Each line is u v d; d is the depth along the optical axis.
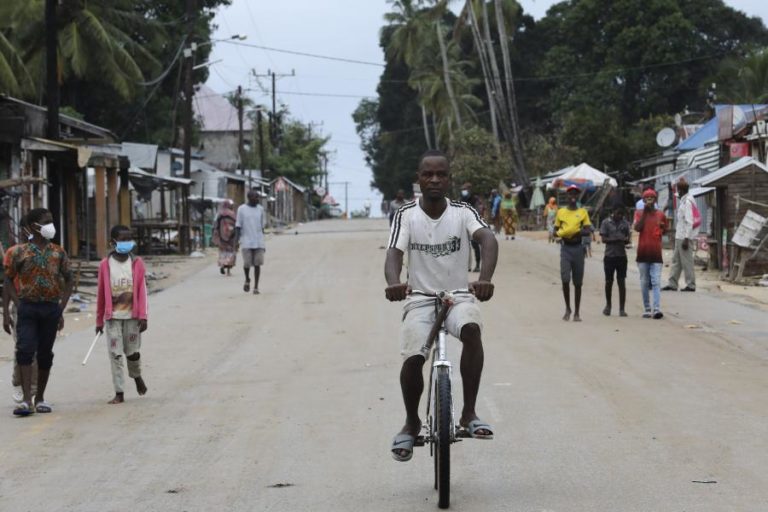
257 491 7.21
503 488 7.13
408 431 6.95
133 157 43.78
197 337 15.41
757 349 13.21
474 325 6.79
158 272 28.23
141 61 49.16
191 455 8.30
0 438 9.09
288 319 17.23
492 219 47.03
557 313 17.25
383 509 6.72
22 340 9.98
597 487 7.10
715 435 8.55
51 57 22.81
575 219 16.11
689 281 20.38
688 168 35.69
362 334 15.17
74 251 30.45
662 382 10.96
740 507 6.57
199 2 57.19
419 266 7.02
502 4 57.62
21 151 23.36
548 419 9.22
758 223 21.27
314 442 8.61
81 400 10.83
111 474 7.78
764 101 48.62
